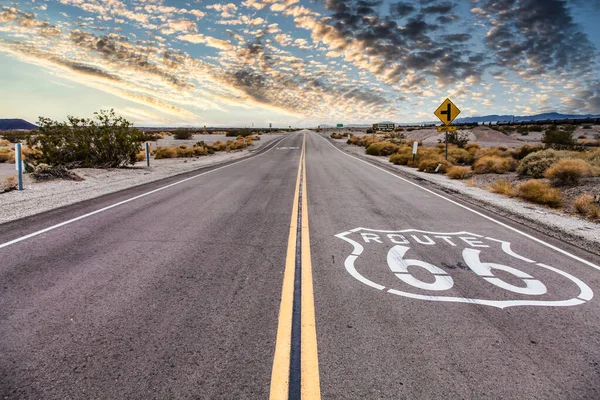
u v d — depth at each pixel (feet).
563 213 26.84
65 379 7.36
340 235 19.22
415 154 65.31
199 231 19.61
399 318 10.24
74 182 39.14
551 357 8.48
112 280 12.71
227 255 15.61
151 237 18.34
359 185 39.45
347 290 12.10
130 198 29.78
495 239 19.16
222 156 88.17
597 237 19.79
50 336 9.02
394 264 14.82
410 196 32.68
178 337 9.01
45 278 12.85
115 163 56.13
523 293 12.24
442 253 16.46
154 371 7.64
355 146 138.82
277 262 14.78
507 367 8.05
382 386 7.27
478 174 50.39
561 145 71.77
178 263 14.53
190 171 52.21
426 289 12.37
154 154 88.02
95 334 9.13
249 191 34.19
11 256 15.21
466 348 8.78
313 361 8.08
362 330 9.51
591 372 7.92
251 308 10.66
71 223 21.15
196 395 6.91
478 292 12.23
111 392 6.97
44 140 50.75
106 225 20.75
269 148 124.47
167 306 10.73
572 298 11.92
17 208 25.23
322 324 9.78
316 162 70.79
